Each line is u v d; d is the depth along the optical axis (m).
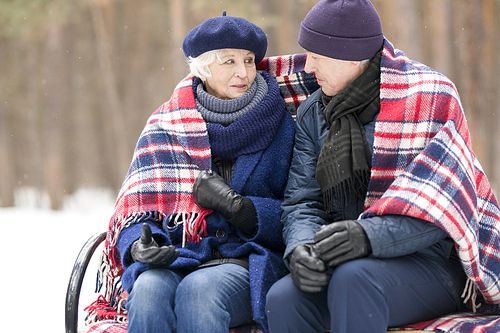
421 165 4.43
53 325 8.93
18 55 41.06
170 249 4.64
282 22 34.41
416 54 22.94
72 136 44.00
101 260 5.54
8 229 21.80
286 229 4.92
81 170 45.97
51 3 33.91
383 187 4.78
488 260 4.66
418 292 4.24
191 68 5.71
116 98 38.41
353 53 4.93
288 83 5.93
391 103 4.83
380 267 4.09
